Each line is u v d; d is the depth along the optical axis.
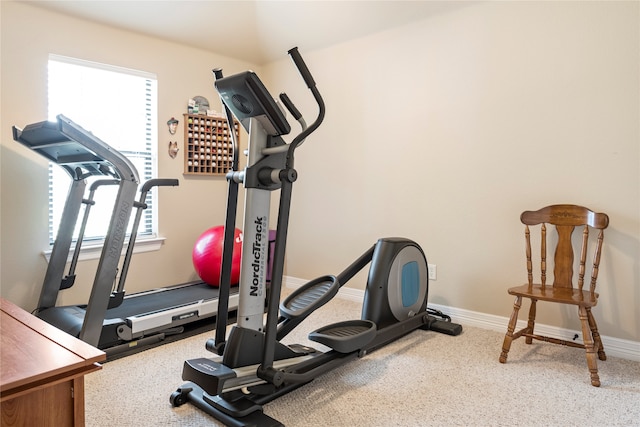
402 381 2.18
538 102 2.71
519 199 2.82
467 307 3.09
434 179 3.20
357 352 2.30
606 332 2.54
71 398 1.09
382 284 2.66
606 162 2.49
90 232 3.24
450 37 3.06
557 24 2.62
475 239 3.02
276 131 1.90
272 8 3.55
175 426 1.75
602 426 1.76
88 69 3.14
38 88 2.85
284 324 2.13
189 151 3.70
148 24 3.30
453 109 3.07
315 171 3.92
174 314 2.78
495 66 2.87
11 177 2.77
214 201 3.95
